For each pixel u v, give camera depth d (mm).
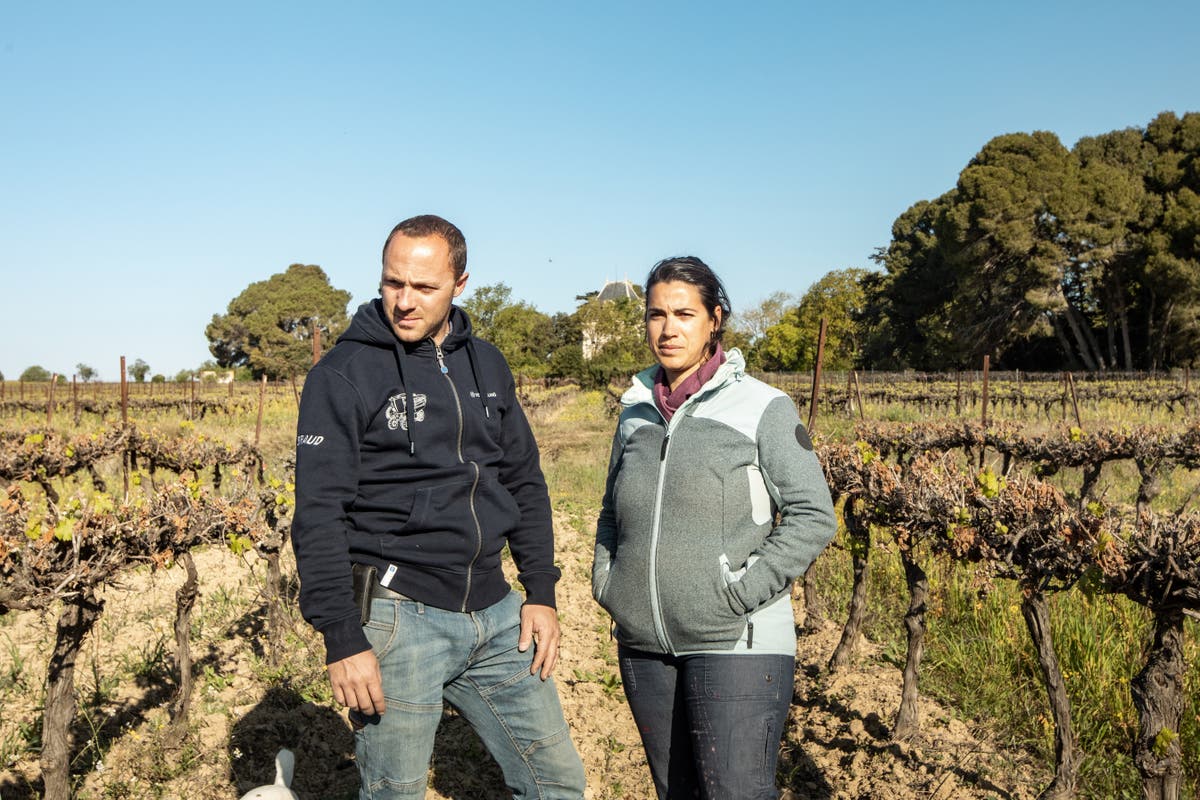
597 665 5016
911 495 3742
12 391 32531
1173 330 46781
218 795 3393
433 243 2203
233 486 4719
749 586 2277
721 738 2281
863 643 5203
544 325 64875
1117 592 2695
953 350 52906
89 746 3611
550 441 19703
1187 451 7020
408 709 2197
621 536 2512
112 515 3254
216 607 5617
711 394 2479
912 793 3428
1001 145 50781
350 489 2172
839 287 65812
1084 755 3623
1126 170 51031
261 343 97000
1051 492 3107
